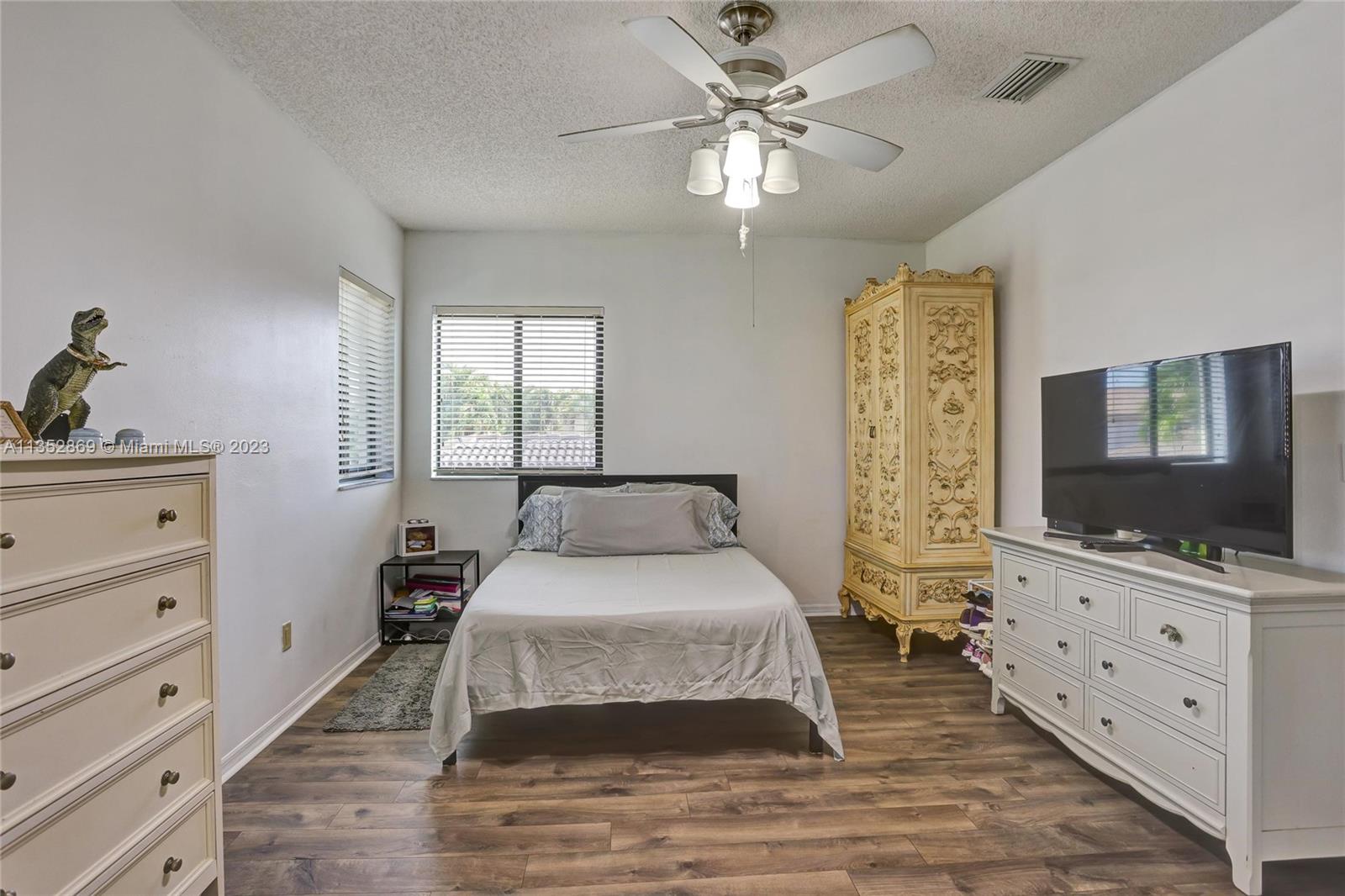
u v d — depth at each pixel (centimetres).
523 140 279
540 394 413
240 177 226
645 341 414
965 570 337
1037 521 319
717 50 211
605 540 342
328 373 296
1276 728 160
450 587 374
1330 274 186
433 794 206
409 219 383
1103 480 236
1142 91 241
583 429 416
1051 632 234
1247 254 210
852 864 172
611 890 162
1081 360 287
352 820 192
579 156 295
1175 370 205
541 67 223
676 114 255
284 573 257
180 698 135
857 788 211
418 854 176
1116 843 182
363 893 161
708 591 261
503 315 410
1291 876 167
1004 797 206
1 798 98
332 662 302
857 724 260
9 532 99
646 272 414
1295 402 196
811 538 423
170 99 190
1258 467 178
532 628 228
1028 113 257
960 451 339
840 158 214
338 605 309
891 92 240
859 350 396
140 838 123
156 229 185
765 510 420
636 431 414
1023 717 267
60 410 125
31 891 102
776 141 219
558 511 365
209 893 148
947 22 198
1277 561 200
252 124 234
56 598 106
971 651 315
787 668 232
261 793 207
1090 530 255
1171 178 238
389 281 379
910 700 284
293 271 264
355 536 330
